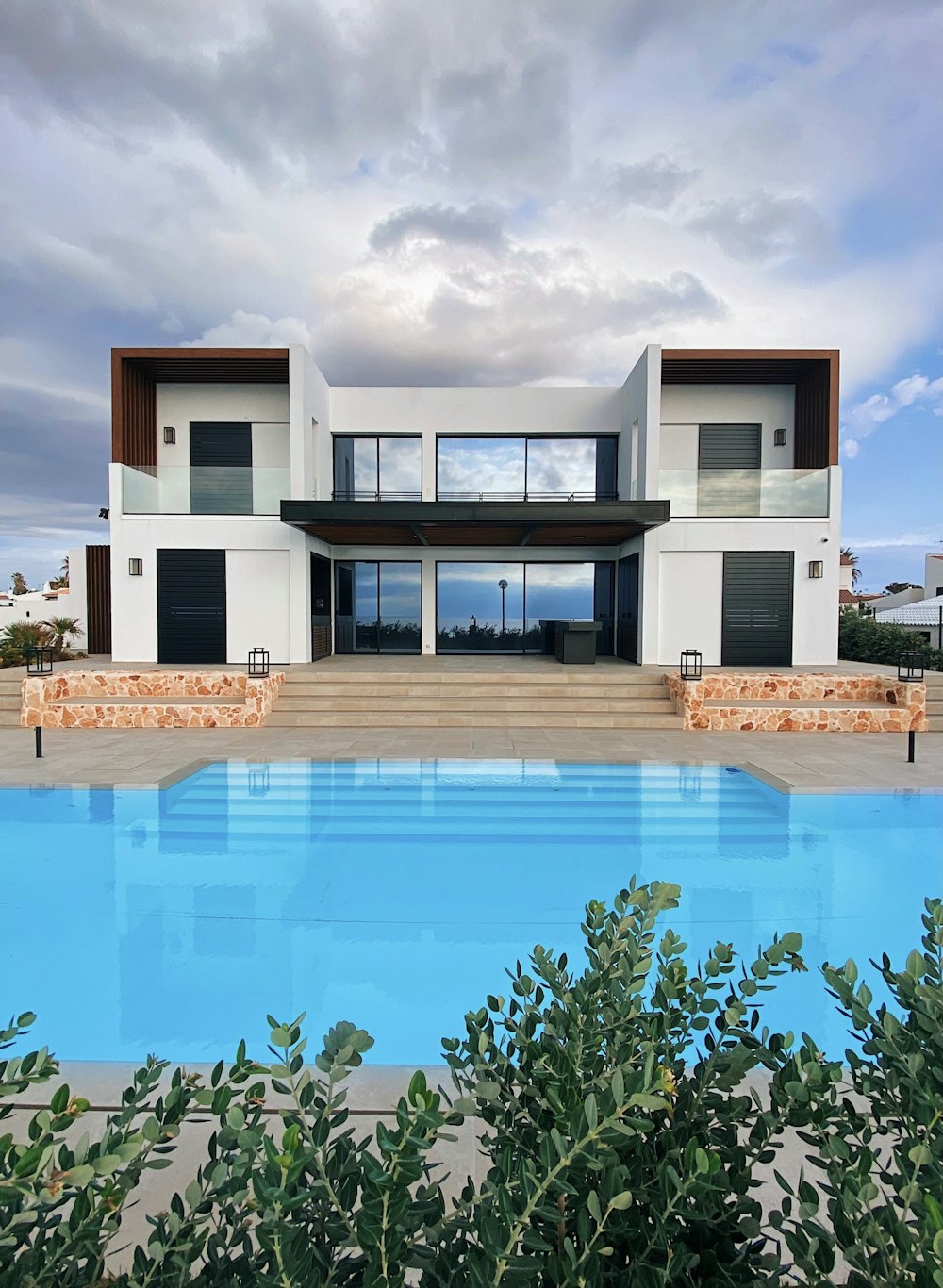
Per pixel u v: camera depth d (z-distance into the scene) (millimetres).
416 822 6809
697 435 16344
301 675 11852
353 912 5004
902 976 1485
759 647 14664
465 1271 1135
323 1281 1104
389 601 17031
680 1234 1164
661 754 8852
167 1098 1249
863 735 10156
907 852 6055
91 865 5805
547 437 16844
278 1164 1099
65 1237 1057
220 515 14445
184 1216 1187
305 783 7953
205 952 4434
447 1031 3615
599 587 17078
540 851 6125
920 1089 1263
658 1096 1167
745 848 6188
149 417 16016
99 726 10586
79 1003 3855
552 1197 1188
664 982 1536
